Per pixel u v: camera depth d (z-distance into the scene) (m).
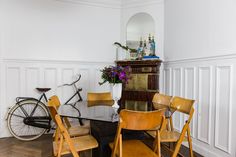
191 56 2.99
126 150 1.84
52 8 3.61
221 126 2.39
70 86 3.78
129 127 1.63
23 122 3.30
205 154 2.65
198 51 2.83
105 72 2.46
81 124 2.85
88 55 3.92
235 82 2.20
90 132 2.40
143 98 3.55
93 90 3.97
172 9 3.53
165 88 3.78
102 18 4.00
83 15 3.85
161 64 3.85
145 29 4.00
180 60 3.25
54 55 3.65
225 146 2.33
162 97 2.68
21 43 3.41
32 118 3.29
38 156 2.64
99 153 2.22
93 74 3.96
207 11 2.64
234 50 2.22
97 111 2.18
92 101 2.94
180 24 3.28
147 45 3.96
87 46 3.90
